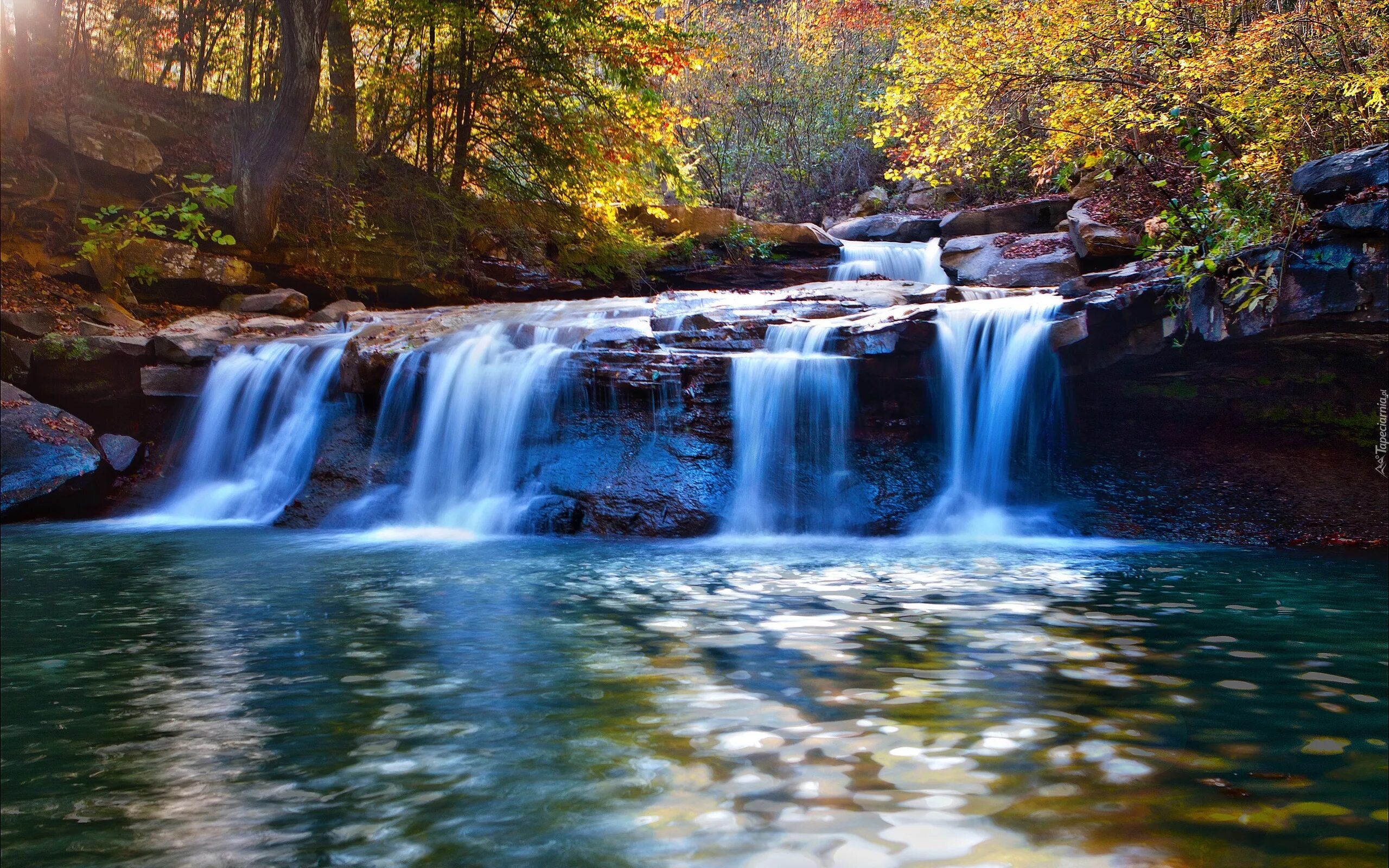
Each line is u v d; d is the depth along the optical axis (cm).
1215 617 418
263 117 1398
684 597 480
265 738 265
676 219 1827
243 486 980
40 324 1080
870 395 870
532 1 1520
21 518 900
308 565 611
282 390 1031
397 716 284
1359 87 894
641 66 1688
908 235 1953
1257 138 1009
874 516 792
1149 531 737
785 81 2503
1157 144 1336
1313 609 437
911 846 188
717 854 187
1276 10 1139
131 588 528
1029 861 180
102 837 201
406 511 866
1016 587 504
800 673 326
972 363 855
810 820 202
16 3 1193
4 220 1196
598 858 186
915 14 1439
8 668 346
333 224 1495
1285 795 213
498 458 888
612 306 1141
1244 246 786
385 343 983
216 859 190
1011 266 1443
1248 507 746
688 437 851
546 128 1680
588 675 327
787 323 934
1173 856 181
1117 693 298
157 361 1080
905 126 1492
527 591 505
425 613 446
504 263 1675
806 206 2500
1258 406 838
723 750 247
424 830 203
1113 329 784
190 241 1345
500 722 276
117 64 1516
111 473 991
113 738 267
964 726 264
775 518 791
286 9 1292
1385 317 625
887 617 421
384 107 1645
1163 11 1102
